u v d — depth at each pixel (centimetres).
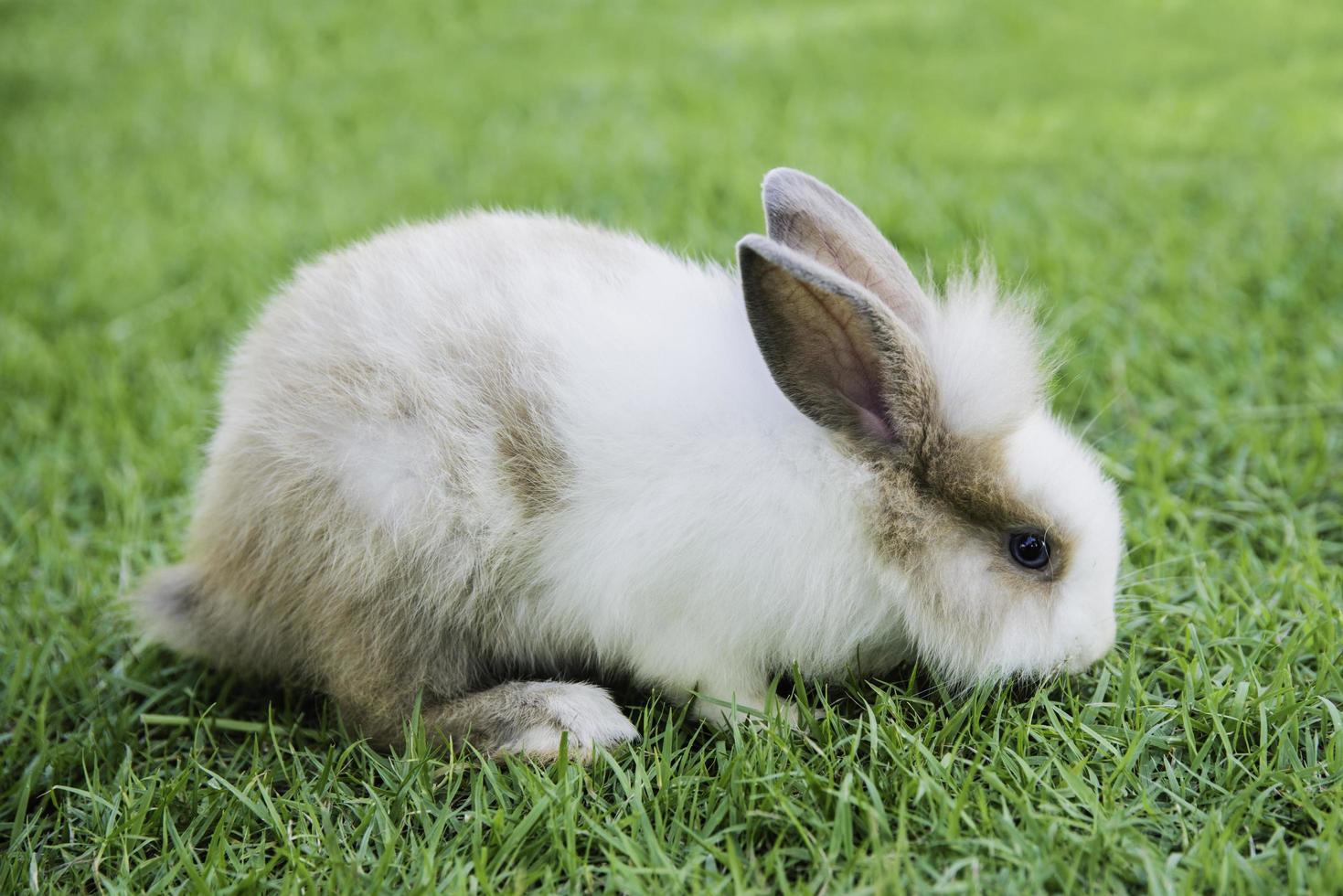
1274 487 83
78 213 121
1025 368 75
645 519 72
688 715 75
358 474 73
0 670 77
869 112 132
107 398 93
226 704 77
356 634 74
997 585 73
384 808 69
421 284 75
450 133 136
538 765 71
